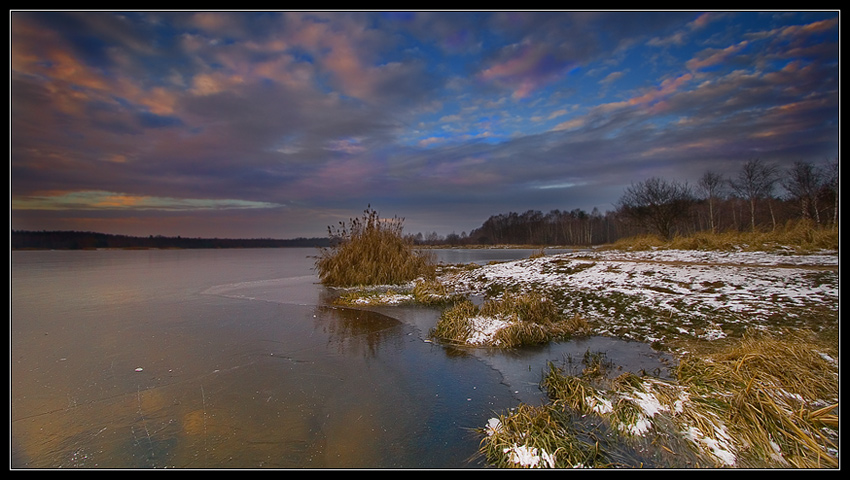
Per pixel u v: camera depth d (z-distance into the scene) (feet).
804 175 71.67
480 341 24.27
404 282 51.06
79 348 23.13
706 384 14.99
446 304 38.32
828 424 12.35
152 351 22.67
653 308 28.76
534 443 12.01
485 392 16.94
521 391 17.01
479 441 12.96
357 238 55.57
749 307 25.64
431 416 14.73
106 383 17.79
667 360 19.74
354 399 16.24
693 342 21.86
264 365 20.33
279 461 11.76
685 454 11.72
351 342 24.89
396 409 15.30
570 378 16.71
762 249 46.16
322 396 16.52
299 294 45.50
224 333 26.94
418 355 22.21
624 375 16.51
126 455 11.99
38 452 12.10
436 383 17.98
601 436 12.90
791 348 17.12
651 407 13.96
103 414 14.69
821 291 26.91
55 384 17.61
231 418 14.44
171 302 39.60
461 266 72.49
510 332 24.16
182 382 17.95
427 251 60.70
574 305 32.83
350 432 13.53
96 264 109.50
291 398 16.28
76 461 11.64
